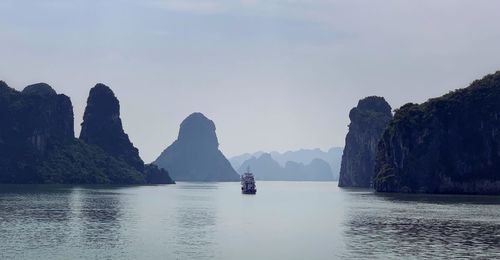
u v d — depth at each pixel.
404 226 83.88
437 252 59.09
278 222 92.00
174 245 63.47
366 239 69.50
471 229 79.19
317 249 61.62
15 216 91.56
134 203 135.25
